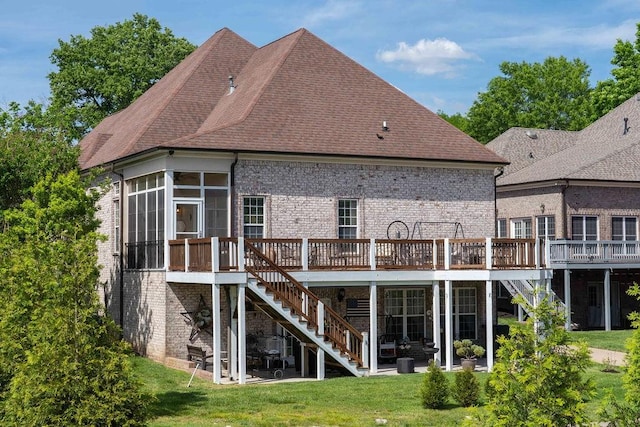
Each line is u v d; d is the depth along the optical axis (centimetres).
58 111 3466
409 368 2705
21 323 1802
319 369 2580
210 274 2512
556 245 3875
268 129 3033
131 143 3134
